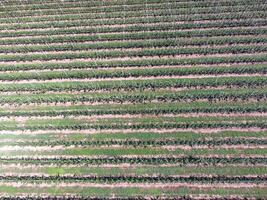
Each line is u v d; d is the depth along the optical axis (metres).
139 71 25.48
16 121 23.31
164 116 22.42
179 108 22.64
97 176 19.78
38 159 20.95
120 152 20.78
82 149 21.22
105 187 19.30
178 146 20.70
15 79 26.39
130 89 24.42
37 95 24.88
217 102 22.88
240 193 18.39
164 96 23.48
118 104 23.53
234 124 21.39
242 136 20.86
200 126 21.52
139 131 21.78
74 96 24.42
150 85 24.39
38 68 27.14
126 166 20.06
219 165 19.56
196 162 19.78
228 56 26.02
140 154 20.55
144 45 27.64
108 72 25.72
